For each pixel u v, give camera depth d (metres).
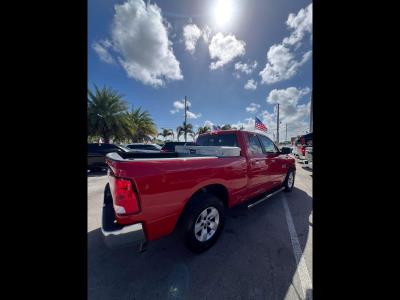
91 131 16.72
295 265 1.92
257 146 3.38
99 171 9.66
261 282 1.68
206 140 3.70
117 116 17.83
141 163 1.61
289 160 4.68
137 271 1.85
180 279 1.72
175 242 2.41
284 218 3.18
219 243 2.35
